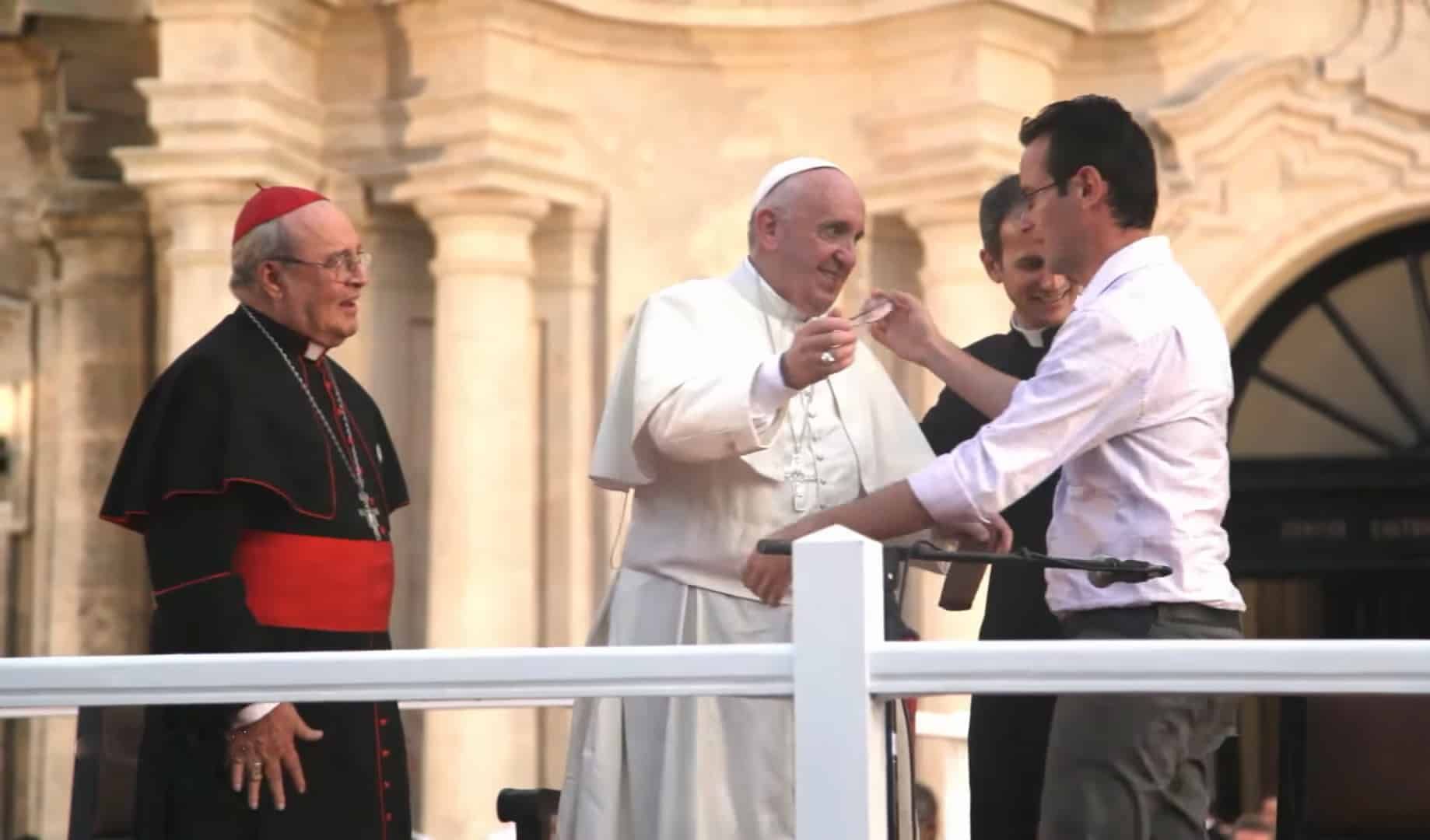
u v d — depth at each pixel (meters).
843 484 17.44
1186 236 40.59
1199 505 13.85
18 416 44.31
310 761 14.43
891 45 39.44
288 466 16.16
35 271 44.56
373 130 39.88
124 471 16.03
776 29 39.91
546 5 38.88
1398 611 41.19
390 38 39.97
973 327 38.31
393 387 40.56
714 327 17.22
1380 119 40.16
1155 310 13.95
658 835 14.04
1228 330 41.00
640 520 17.23
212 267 38.16
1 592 44.47
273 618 16.00
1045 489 18.64
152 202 39.12
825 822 11.61
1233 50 41.06
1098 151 14.66
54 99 44.00
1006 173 38.41
